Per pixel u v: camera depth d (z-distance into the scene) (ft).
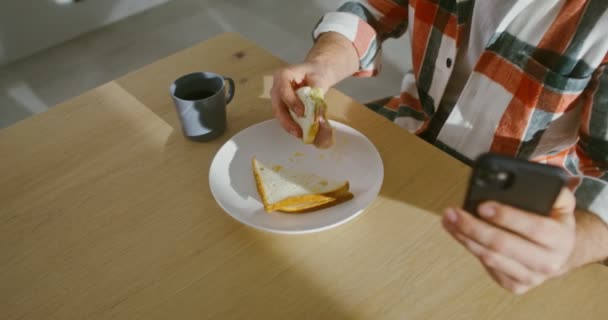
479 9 2.67
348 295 1.95
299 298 1.95
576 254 1.80
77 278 2.04
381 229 2.18
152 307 1.93
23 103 6.77
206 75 2.66
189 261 2.09
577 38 2.29
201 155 2.59
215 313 1.91
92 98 2.97
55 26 7.69
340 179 2.40
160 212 2.30
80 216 2.29
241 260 2.09
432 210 2.24
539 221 1.49
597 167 2.33
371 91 6.77
